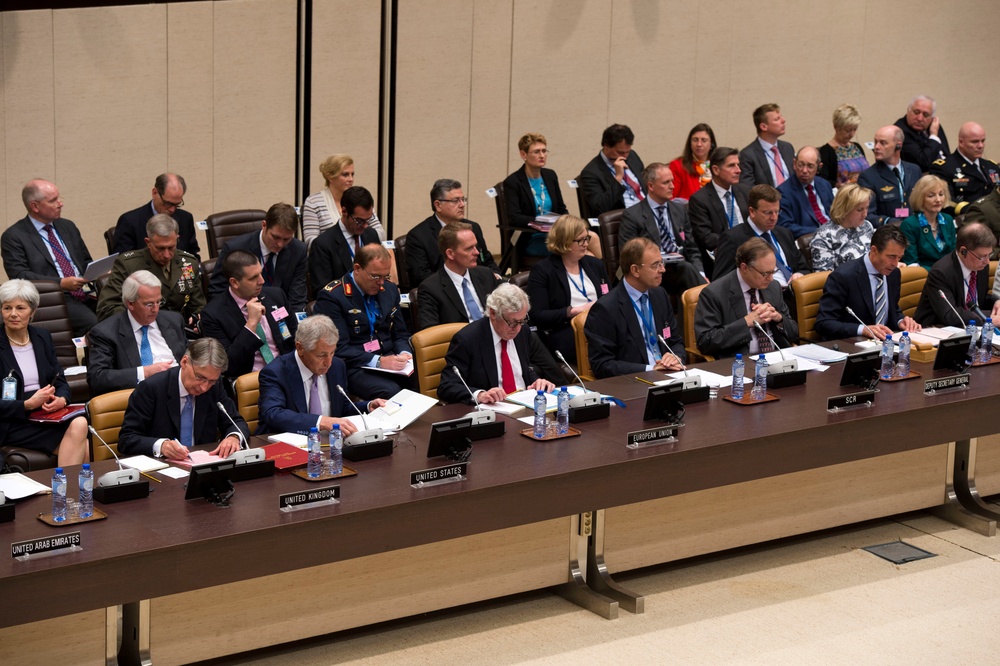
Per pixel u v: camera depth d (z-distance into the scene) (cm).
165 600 473
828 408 620
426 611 540
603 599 563
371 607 523
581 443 566
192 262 837
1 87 1041
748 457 579
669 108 1373
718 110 1405
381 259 770
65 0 1050
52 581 421
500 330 672
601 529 575
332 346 605
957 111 1584
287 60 1170
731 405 629
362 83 1212
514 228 1033
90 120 1085
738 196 1012
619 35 1327
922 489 686
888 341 689
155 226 807
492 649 530
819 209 1059
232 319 761
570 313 838
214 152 1151
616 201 1076
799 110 1462
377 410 595
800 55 1446
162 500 486
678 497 602
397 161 1243
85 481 461
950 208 1101
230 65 1143
